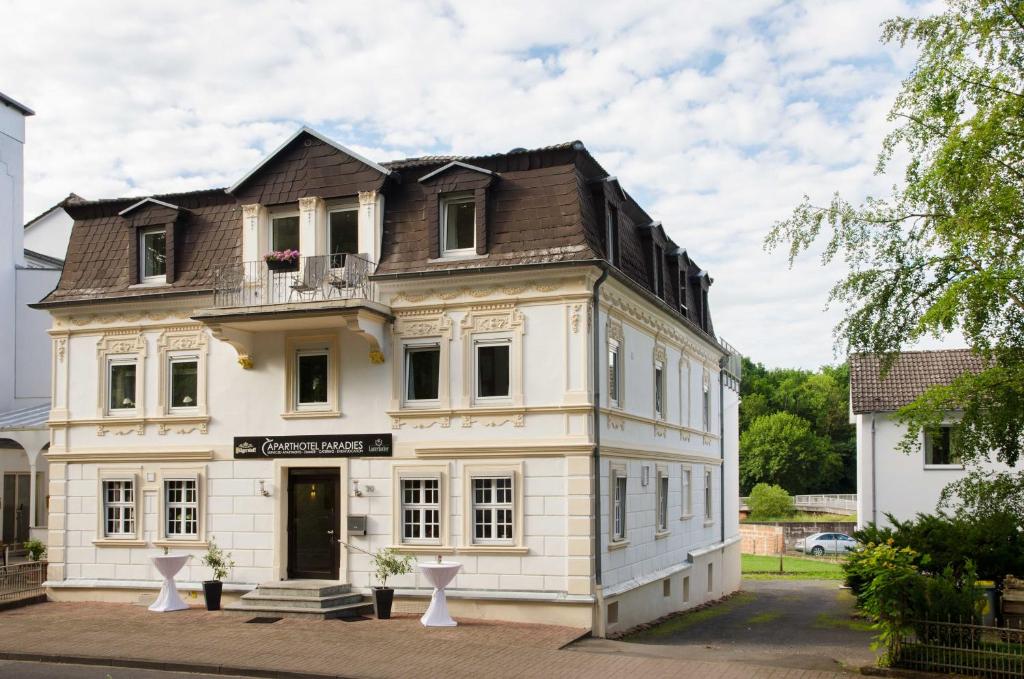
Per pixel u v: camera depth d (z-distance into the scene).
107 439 23.19
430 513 20.64
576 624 19.11
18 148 36.91
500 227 20.52
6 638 17.86
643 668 15.23
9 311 35.94
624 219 23.97
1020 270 15.83
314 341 21.67
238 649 16.55
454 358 20.56
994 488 18.45
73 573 23.14
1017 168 16.92
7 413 33.94
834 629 23.23
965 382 17.92
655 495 24.84
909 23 18.00
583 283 19.73
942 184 17.11
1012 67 17.20
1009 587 21.94
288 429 21.70
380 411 21.02
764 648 19.53
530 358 20.00
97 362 23.42
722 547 32.72
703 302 32.69
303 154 22.12
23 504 34.31
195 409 22.64
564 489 19.55
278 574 21.44
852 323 18.81
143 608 21.50
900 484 33.69
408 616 19.80
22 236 36.91
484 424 20.19
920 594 14.79
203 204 23.47
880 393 34.59
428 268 20.59
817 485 88.44
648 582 23.11
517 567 19.69
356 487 21.03
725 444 35.19
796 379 103.56
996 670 14.17
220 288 21.66
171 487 22.69
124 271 23.48
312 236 21.64
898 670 14.63
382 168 21.23
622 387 22.22
